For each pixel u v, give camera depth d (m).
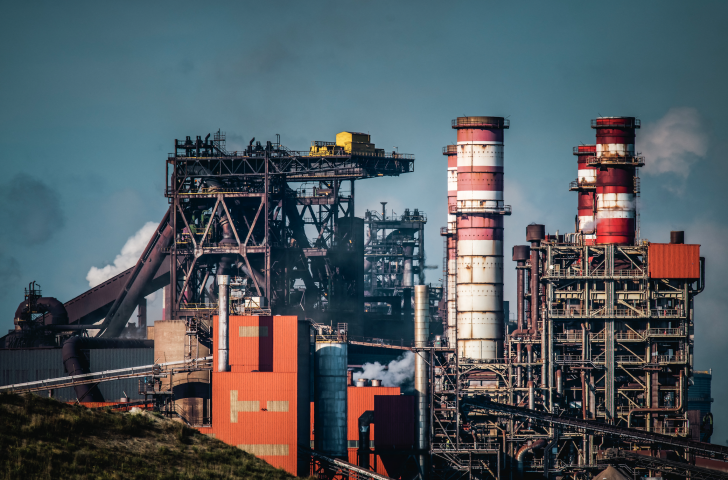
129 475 85.69
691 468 117.56
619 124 135.00
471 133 140.25
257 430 109.06
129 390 146.75
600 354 132.00
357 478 110.25
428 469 120.81
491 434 125.00
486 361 131.12
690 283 130.75
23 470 81.31
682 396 128.62
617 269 131.50
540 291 137.12
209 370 124.94
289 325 116.75
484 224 139.50
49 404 96.94
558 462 126.44
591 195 152.38
